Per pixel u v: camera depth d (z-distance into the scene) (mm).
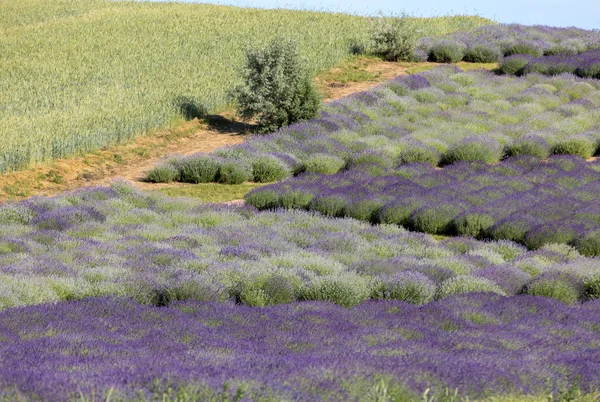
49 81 69188
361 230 36031
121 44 85750
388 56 81812
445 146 52906
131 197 41062
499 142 54375
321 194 41188
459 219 37844
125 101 61844
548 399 12195
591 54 80938
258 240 32188
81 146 51094
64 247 30781
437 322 20312
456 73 74938
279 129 57312
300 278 25438
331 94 67938
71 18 105938
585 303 24688
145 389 10047
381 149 50562
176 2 124250
